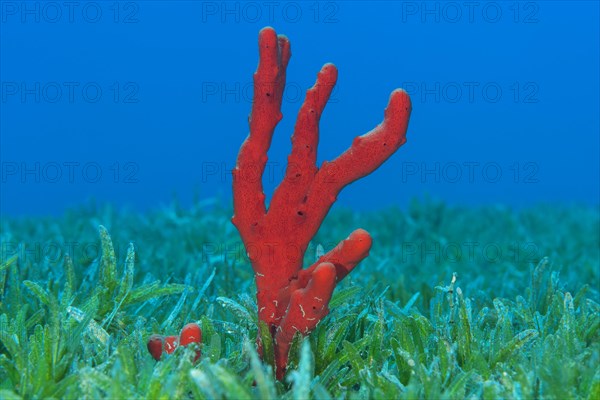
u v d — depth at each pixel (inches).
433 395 36.2
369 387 38.0
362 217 121.4
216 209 114.7
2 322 42.8
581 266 76.1
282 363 40.5
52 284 53.9
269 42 38.9
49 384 36.9
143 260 70.1
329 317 44.9
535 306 50.7
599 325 44.9
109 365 38.4
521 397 36.4
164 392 35.3
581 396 36.9
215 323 45.4
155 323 44.6
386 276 68.2
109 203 114.2
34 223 109.4
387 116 39.2
